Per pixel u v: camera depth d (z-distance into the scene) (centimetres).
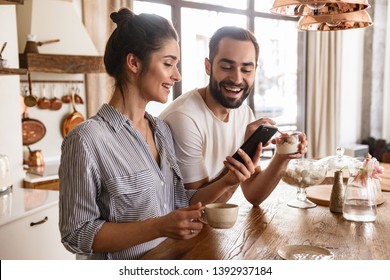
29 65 325
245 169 147
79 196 123
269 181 171
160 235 121
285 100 623
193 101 181
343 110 668
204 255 124
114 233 122
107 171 127
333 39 608
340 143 667
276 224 152
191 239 137
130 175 130
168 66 133
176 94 468
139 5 430
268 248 129
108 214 130
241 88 174
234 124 193
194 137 173
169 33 133
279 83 613
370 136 708
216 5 493
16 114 299
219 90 174
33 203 224
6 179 248
